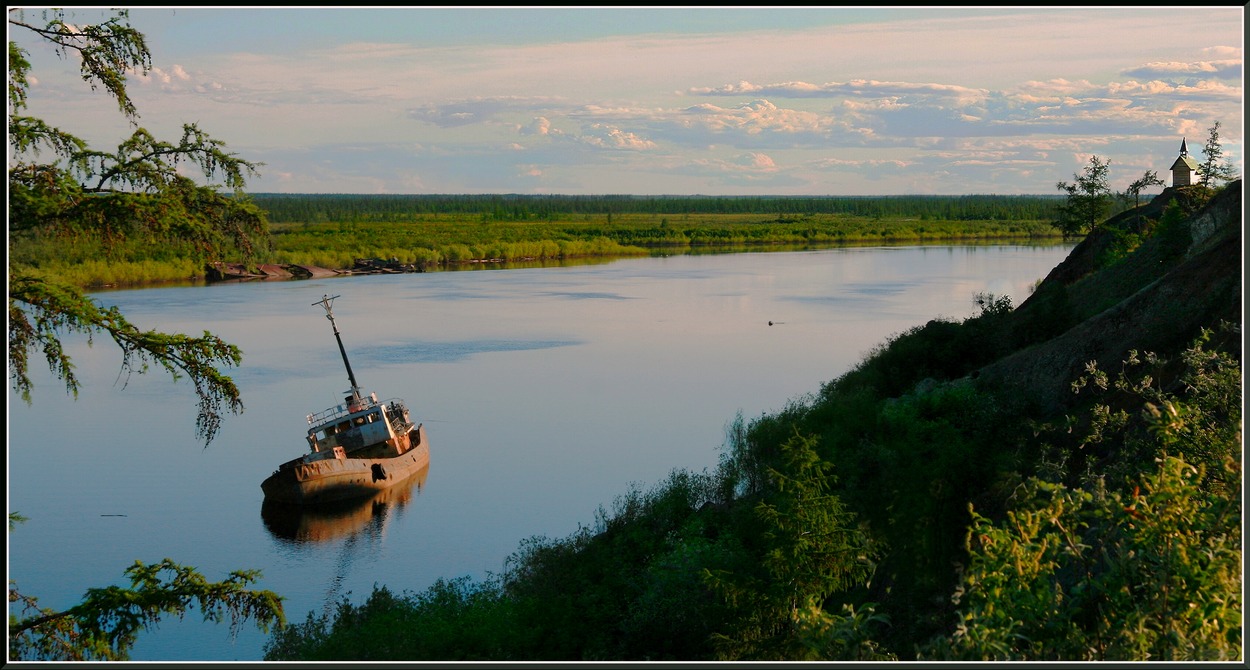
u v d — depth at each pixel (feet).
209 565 132.05
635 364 261.65
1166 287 117.91
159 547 138.00
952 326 158.10
